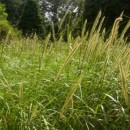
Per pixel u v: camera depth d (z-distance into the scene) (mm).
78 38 4512
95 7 14195
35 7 28047
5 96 3766
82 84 4008
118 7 13102
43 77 4086
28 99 3807
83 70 4211
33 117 3432
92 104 3879
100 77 4070
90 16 14516
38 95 3705
